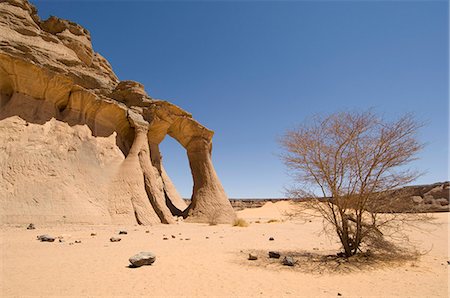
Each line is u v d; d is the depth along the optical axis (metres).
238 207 67.25
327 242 11.99
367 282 5.81
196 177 28.33
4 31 18.70
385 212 8.08
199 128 28.69
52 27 26.22
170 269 6.53
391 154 7.81
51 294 4.74
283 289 5.27
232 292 5.04
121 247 9.36
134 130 22.94
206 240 11.84
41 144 16.89
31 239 10.25
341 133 8.27
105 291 4.95
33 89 17.70
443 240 12.09
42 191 15.45
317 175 8.43
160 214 20.83
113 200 18.77
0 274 5.85
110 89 25.33
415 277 6.20
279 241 12.12
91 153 19.41
